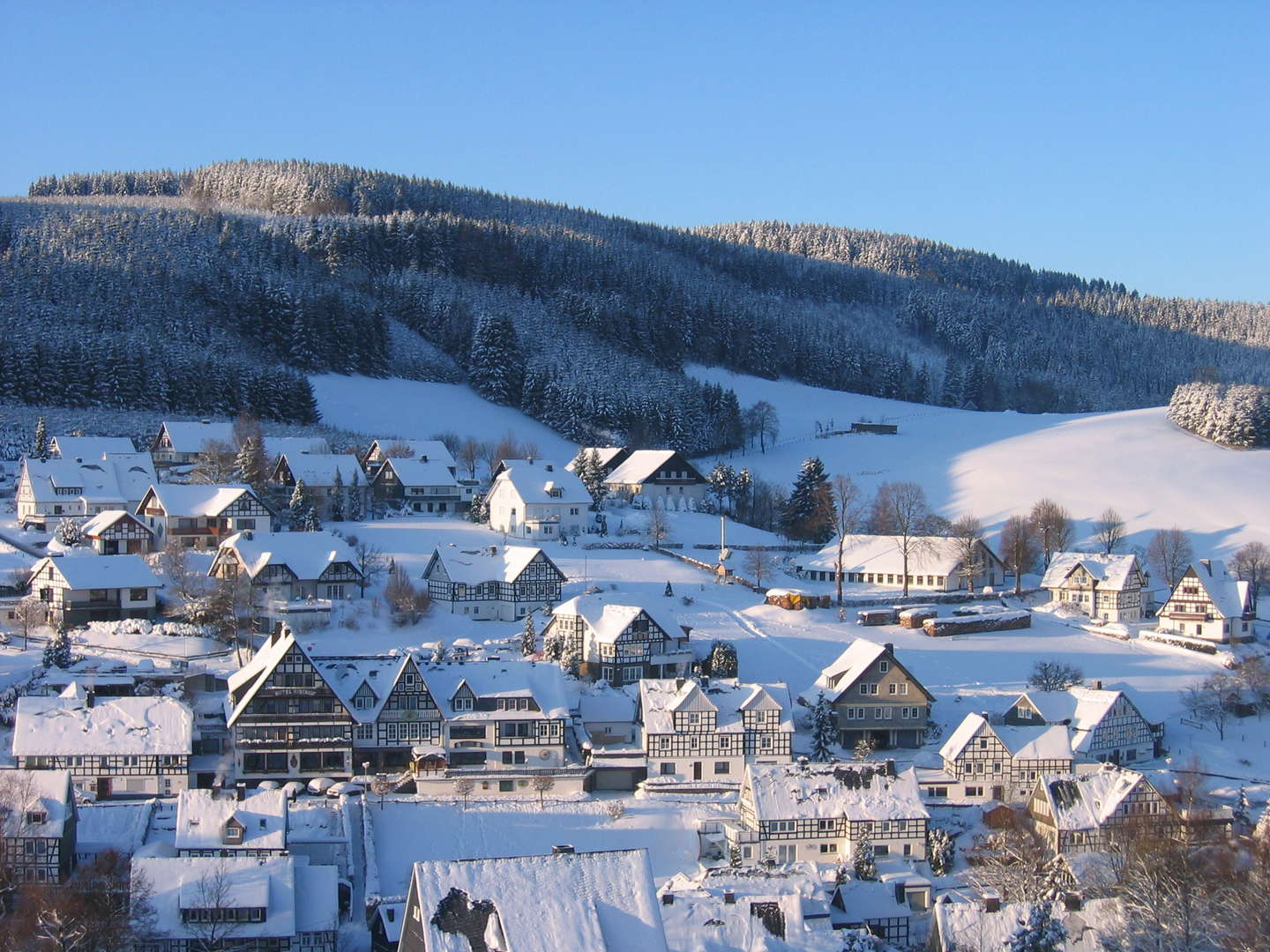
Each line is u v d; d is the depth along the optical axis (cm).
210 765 10675
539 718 11131
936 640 14838
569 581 15188
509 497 18438
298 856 8788
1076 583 16512
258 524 16525
